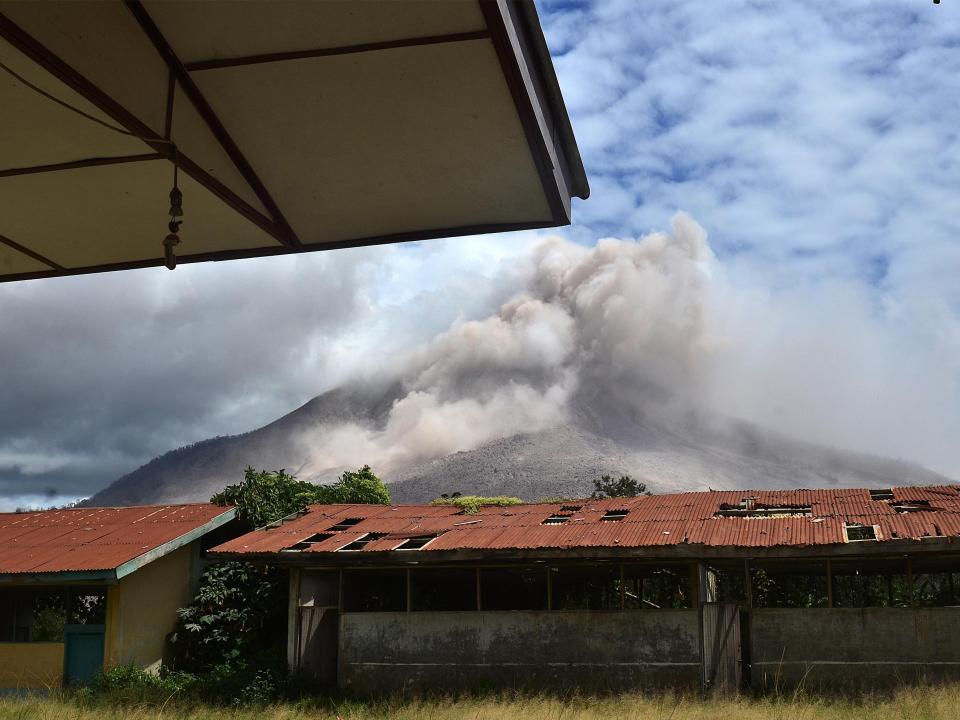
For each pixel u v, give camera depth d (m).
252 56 4.70
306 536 18.33
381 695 16.56
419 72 4.70
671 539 15.66
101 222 5.96
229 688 16.75
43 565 18.16
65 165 5.30
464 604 20.78
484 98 4.82
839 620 15.05
